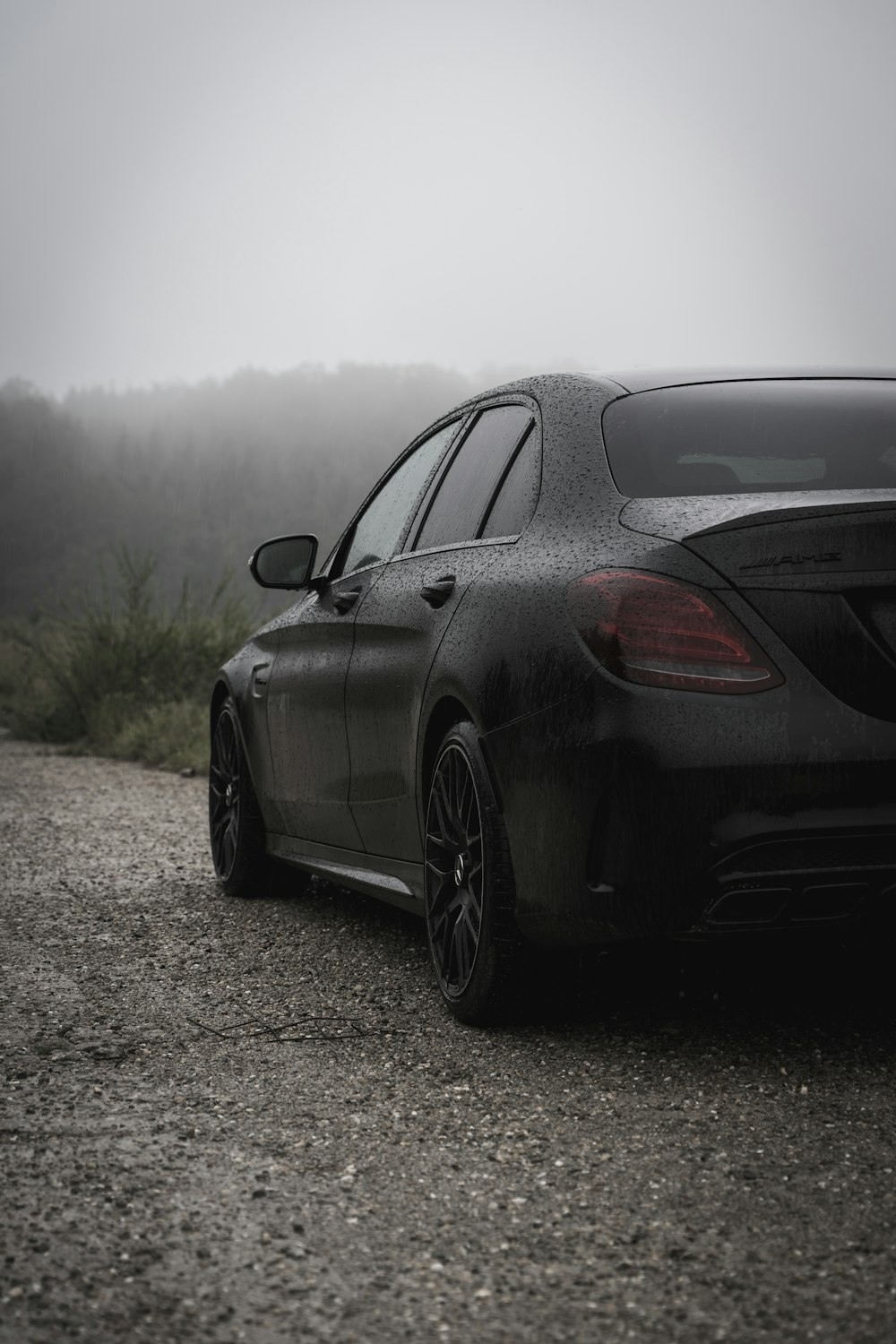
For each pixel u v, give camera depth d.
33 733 15.13
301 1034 3.48
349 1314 1.99
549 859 3.07
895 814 2.79
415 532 4.23
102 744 13.19
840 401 3.61
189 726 12.34
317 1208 2.38
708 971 3.88
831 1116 2.76
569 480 3.40
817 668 2.82
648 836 2.84
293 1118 2.85
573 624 3.02
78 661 14.41
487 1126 2.77
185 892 5.60
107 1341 1.91
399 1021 3.56
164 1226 2.30
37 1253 2.20
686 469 3.29
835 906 2.84
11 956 4.44
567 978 3.36
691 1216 2.31
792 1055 3.14
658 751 2.81
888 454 3.39
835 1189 2.40
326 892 5.55
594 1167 2.54
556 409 3.67
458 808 3.51
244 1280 2.10
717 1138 2.66
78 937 4.71
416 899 3.90
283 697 4.91
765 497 3.04
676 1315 1.97
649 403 3.54
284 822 5.06
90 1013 3.72
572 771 2.96
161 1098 2.99
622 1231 2.26
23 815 8.16
